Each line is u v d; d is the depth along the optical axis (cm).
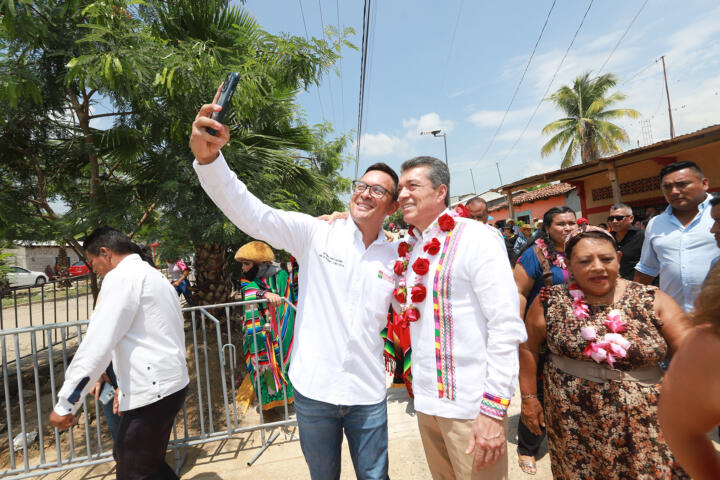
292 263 393
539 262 271
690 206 267
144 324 197
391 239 285
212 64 330
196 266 544
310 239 181
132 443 194
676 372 85
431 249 161
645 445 147
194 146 146
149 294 199
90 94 399
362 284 173
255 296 359
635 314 156
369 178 177
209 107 143
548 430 180
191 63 315
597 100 2461
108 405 228
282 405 379
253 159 435
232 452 311
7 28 270
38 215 416
